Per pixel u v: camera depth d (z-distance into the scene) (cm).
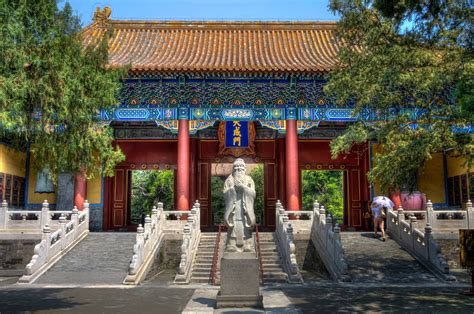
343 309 1249
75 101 1222
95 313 1205
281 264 1977
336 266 1923
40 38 1168
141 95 2781
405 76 1475
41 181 3038
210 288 1688
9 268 2169
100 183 3139
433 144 1494
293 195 2725
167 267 2222
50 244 2030
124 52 3072
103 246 2273
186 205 2705
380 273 1925
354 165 3297
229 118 2814
